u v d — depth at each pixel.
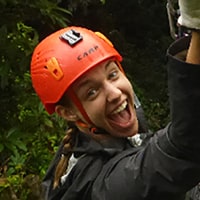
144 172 1.31
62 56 1.63
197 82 1.15
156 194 1.30
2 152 4.80
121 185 1.37
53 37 1.68
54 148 5.13
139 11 10.17
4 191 4.83
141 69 9.36
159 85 9.06
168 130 1.26
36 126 4.83
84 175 1.58
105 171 1.47
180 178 1.25
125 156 1.47
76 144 1.68
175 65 1.15
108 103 1.59
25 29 4.86
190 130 1.19
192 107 1.16
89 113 1.61
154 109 8.42
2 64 4.32
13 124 4.66
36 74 1.69
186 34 1.28
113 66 1.61
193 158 1.22
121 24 10.16
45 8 4.36
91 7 9.08
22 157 4.87
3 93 4.66
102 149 1.56
